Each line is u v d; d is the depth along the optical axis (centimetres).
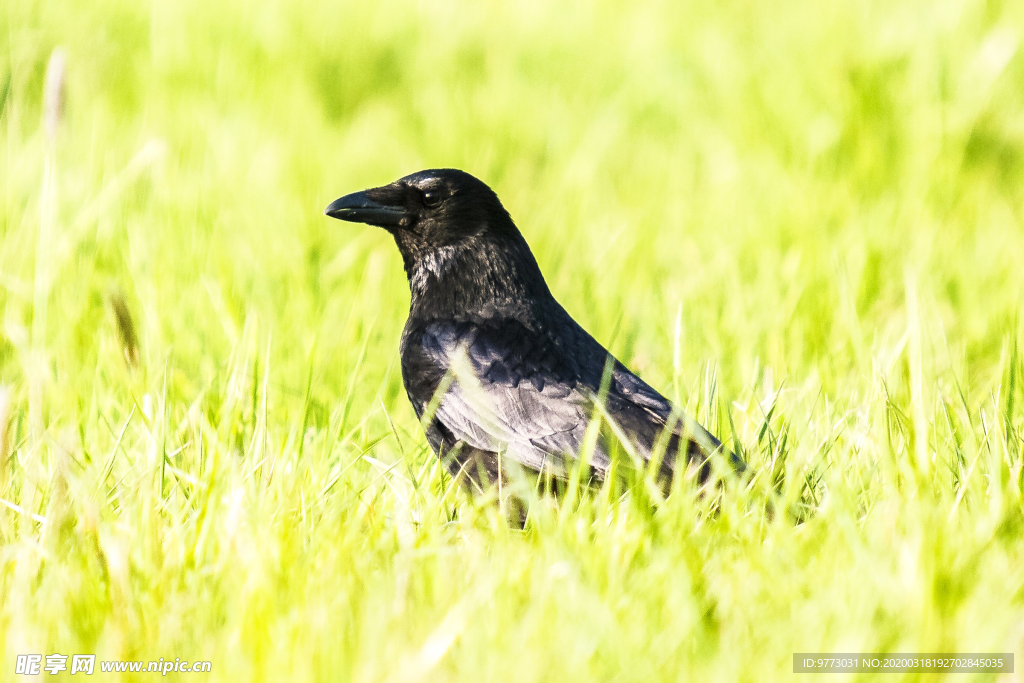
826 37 1639
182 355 1006
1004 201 1410
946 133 1439
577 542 640
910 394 812
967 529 631
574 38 2228
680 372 923
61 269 1021
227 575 604
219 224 1212
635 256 1304
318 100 1884
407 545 643
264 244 1214
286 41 1961
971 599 561
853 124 1480
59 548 639
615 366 884
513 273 900
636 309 1164
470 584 607
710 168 1634
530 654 536
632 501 668
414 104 1923
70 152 1291
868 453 769
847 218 1342
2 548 650
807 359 1045
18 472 768
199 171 1362
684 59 1900
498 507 825
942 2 1538
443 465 869
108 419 862
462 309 897
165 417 780
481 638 554
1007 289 1141
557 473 813
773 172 1478
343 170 1558
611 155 1750
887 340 1004
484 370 862
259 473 752
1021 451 723
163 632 560
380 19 2119
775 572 602
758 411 877
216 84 1806
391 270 1248
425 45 2119
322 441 818
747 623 568
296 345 1023
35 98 1586
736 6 2231
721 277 1215
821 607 560
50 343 972
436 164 1650
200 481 707
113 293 884
